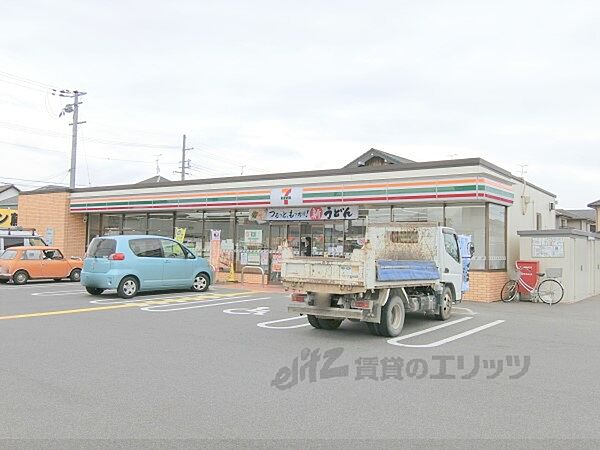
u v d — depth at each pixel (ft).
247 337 31.86
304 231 69.41
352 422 17.01
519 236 62.75
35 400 18.80
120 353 26.61
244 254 73.87
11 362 24.40
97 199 87.35
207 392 20.07
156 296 53.16
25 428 16.08
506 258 62.39
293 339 31.60
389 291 33.76
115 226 89.10
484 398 19.84
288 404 18.79
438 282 39.88
